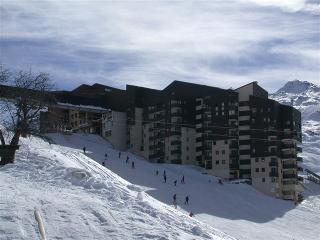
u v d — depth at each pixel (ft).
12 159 135.44
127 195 94.73
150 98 540.93
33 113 168.66
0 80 169.78
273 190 469.16
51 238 62.95
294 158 495.00
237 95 495.00
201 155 506.89
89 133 540.93
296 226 306.96
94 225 70.23
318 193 551.59
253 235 245.45
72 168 121.90
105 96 575.79
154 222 75.66
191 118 518.37
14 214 71.05
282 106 504.84
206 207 303.68
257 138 482.69
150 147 532.73
